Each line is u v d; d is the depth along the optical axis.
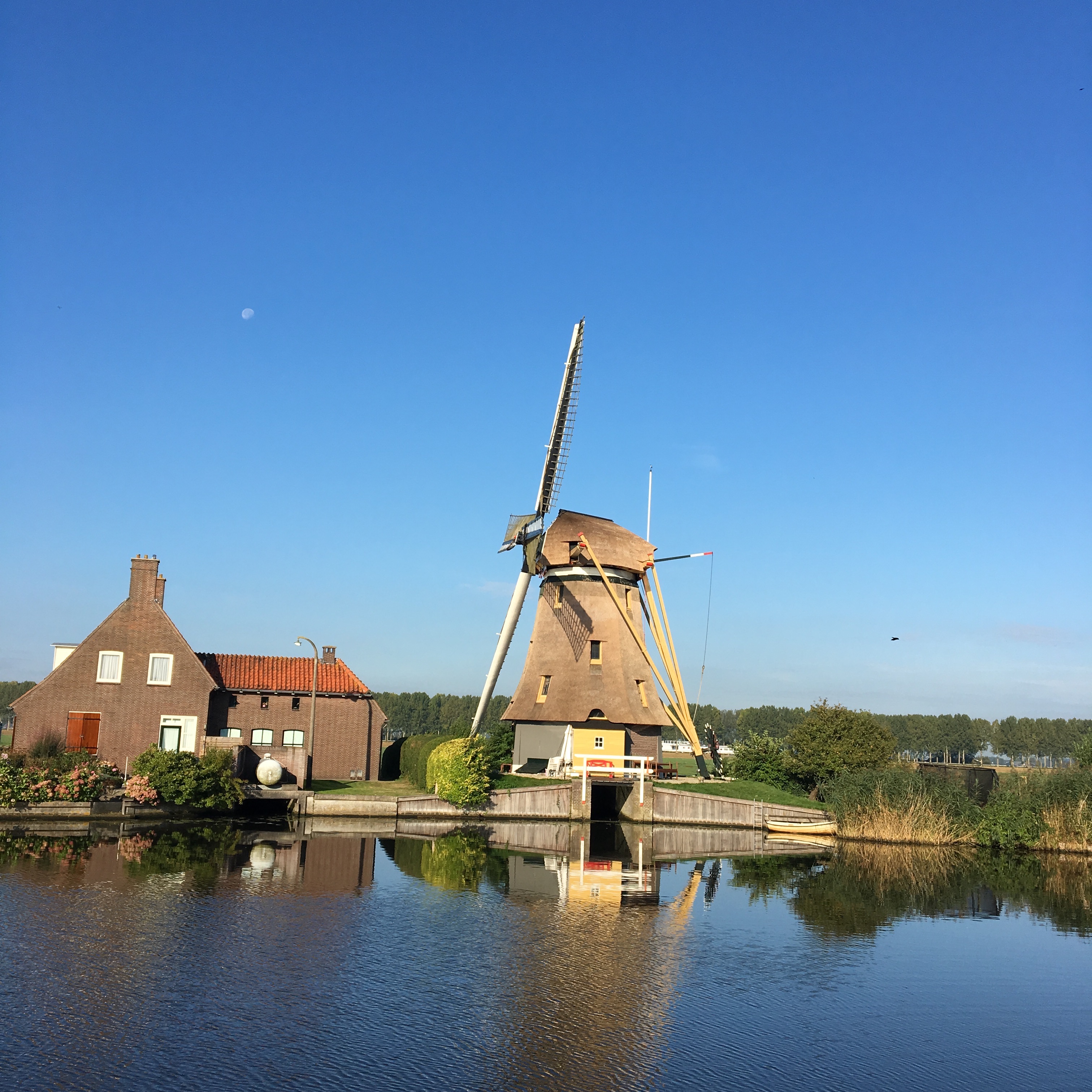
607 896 23.83
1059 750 178.25
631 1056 12.70
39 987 14.23
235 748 39.16
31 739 41.12
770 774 51.16
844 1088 12.05
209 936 17.50
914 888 27.58
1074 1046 13.95
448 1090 11.27
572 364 49.66
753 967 17.61
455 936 18.52
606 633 49.50
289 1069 11.66
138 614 42.84
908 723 181.75
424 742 47.38
